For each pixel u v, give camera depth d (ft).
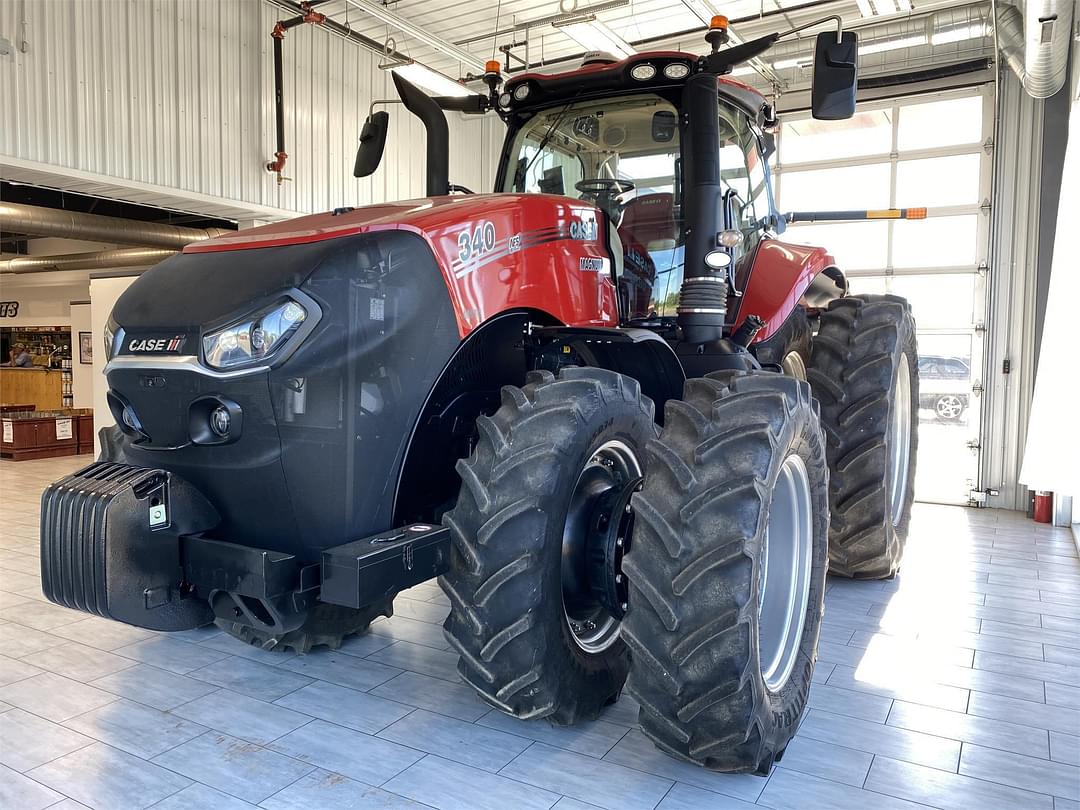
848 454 10.36
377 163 8.50
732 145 9.55
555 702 6.23
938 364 19.81
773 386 6.14
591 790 6.01
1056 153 17.69
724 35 7.75
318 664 8.42
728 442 5.64
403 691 7.74
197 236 27.35
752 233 10.00
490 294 6.36
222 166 20.35
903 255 20.17
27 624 9.66
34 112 16.85
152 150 18.92
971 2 17.90
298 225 6.38
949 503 19.57
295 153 21.95
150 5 18.78
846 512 10.44
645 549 5.65
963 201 19.47
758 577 5.52
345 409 5.59
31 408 29.91
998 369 18.94
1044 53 13.57
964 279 19.51
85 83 17.67
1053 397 15.26
